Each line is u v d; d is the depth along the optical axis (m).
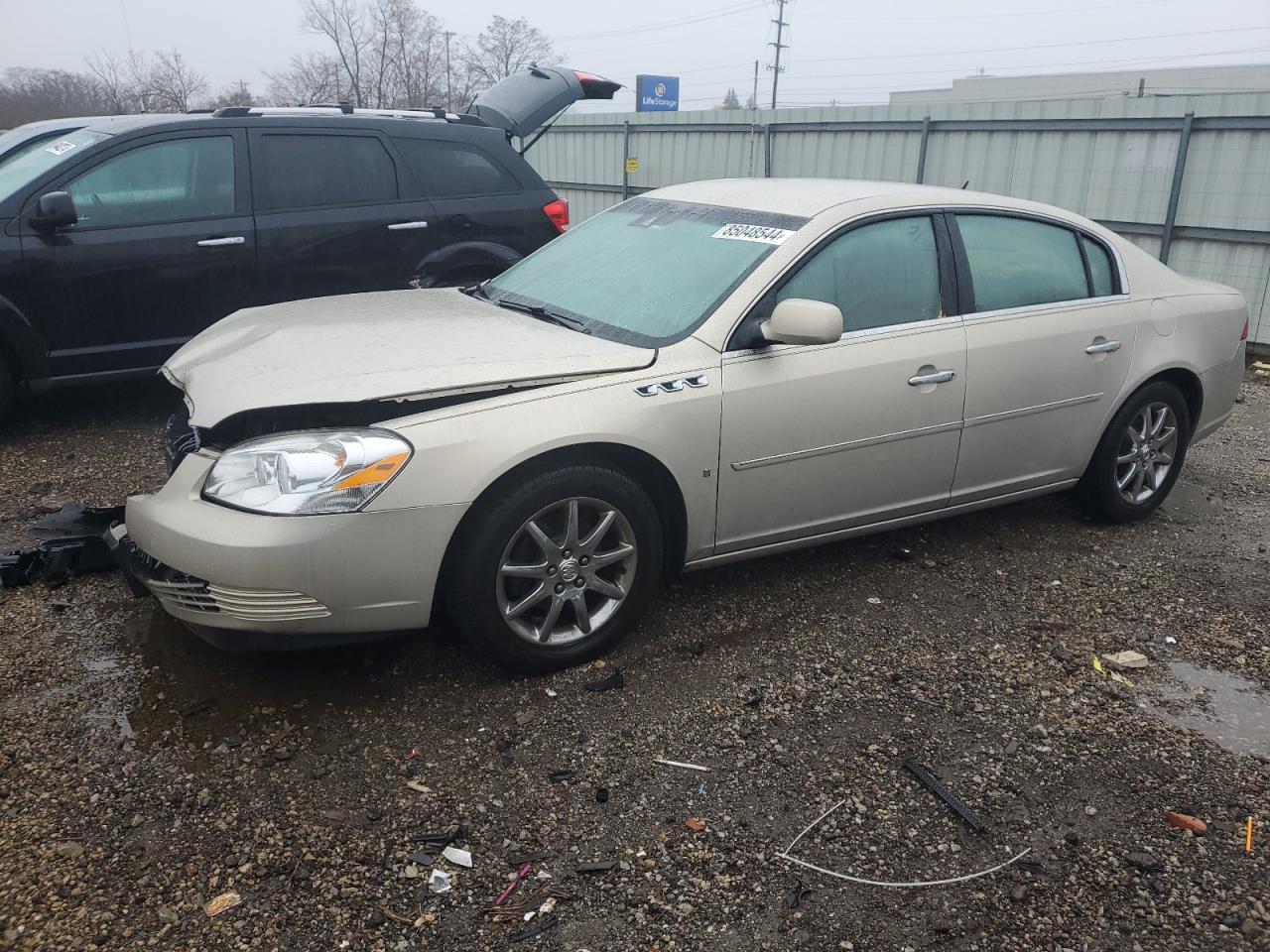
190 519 2.96
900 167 12.14
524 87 7.87
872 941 2.36
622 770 2.95
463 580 3.14
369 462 2.92
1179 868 2.62
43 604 3.79
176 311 5.98
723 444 3.51
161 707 3.17
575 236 4.58
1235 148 9.16
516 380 3.20
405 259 6.54
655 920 2.40
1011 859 2.64
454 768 2.93
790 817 2.77
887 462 3.95
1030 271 4.33
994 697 3.39
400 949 2.29
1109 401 4.55
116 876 2.47
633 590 3.49
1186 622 3.97
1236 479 5.74
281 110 6.44
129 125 5.93
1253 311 9.34
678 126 15.10
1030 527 4.91
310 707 3.20
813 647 3.69
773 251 3.72
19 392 5.75
